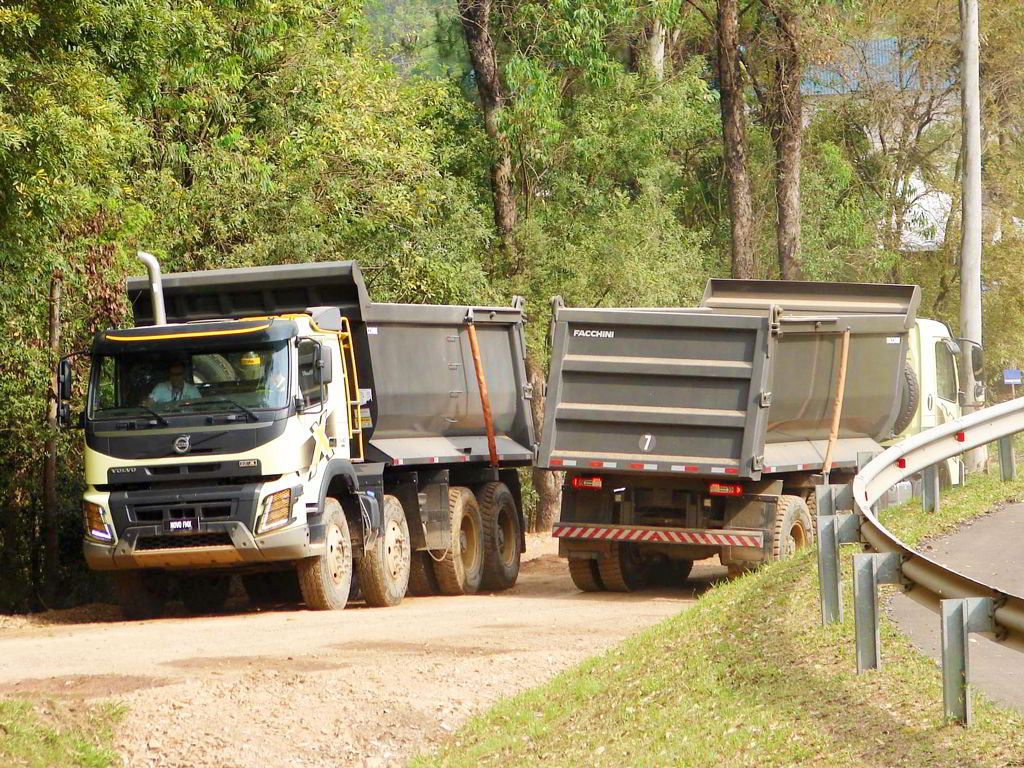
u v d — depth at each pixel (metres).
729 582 36.50
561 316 39.16
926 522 37.72
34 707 20.88
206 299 41.28
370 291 61.31
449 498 42.94
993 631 16.20
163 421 35.47
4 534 48.09
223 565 35.81
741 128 76.56
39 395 47.22
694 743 17.72
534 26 74.94
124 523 35.44
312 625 32.16
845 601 24.78
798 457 40.91
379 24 90.69
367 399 39.72
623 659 24.69
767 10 84.00
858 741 16.44
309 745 21.33
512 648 28.23
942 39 99.62
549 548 63.78
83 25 36.41
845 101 102.56
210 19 49.19
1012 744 15.57
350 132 58.25
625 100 79.75
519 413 49.00
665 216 78.44
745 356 37.88
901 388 44.88
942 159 106.81
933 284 104.44
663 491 40.22
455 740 21.62
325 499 36.50
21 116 33.94
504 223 71.56
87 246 45.12
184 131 57.00
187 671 24.47
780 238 81.50
